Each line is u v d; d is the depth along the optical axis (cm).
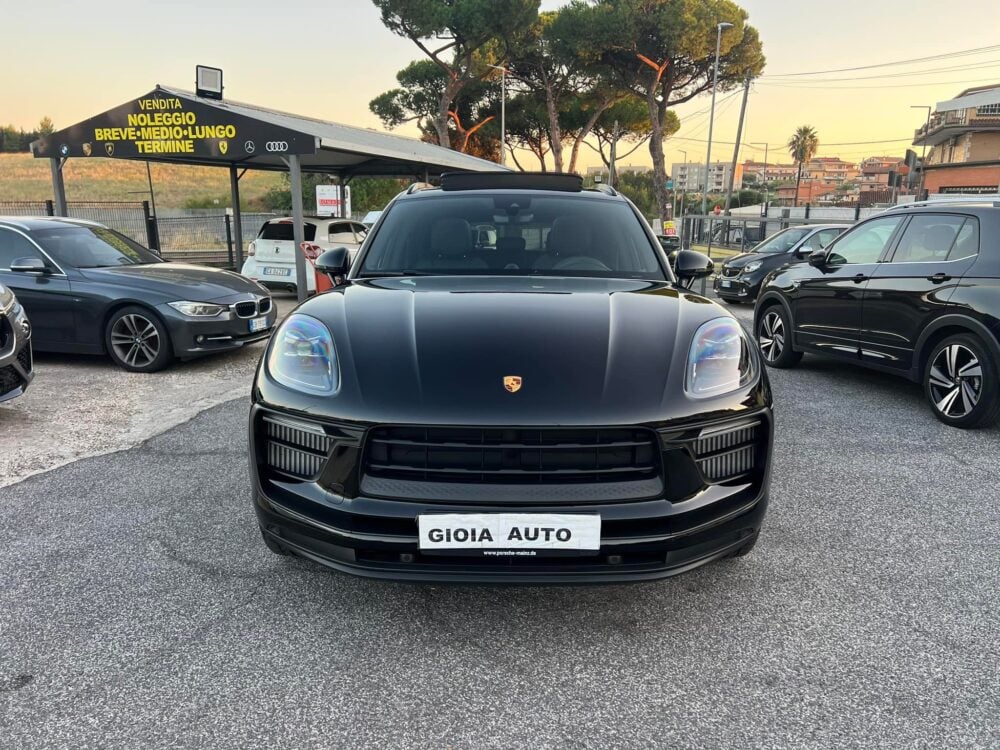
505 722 191
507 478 201
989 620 242
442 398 204
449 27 3023
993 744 182
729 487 221
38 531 308
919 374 500
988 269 448
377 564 206
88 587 261
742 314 1043
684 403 210
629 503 202
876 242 552
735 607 249
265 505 225
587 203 356
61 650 222
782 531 312
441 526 199
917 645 227
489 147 4419
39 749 179
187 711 194
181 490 355
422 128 4156
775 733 187
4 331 442
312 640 228
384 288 283
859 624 239
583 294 273
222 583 264
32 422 476
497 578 203
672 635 232
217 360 697
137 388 577
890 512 334
